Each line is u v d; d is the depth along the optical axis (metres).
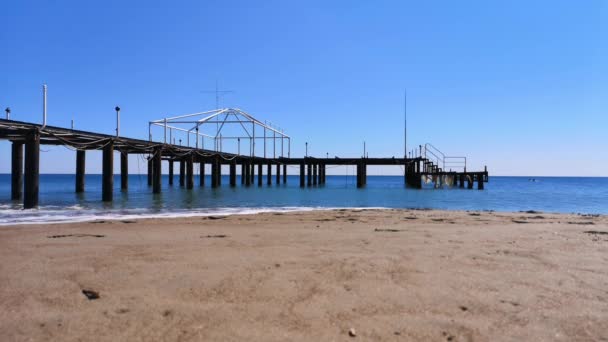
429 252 7.90
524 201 30.78
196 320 4.30
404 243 8.98
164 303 4.83
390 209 20.75
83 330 4.04
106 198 24.97
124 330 4.04
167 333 3.97
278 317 4.39
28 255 7.61
